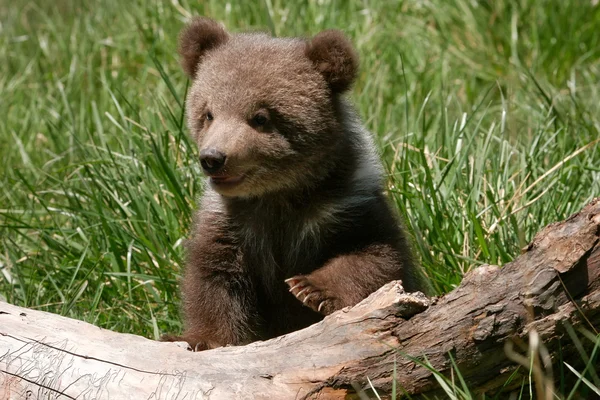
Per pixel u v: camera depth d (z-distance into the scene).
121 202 12.69
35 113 16.70
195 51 10.89
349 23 18.66
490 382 8.00
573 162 12.83
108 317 11.09
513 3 18.95
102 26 19.44
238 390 7.76
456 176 12.07
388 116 15.80
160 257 11.95
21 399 7.76
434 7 19.22
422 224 11.77
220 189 9.77
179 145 13.55
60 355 7.91
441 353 7.82
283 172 9.88
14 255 12.26
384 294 7.98
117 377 7.80
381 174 10.56
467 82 17.98
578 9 18.75
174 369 7.87
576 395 8.23
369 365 7.87
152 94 15.34
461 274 10.94
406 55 18.19
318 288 9.42
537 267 7.64
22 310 8.34
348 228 9.94
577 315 7.68
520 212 11.64
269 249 10.23
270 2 18.62
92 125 15.80
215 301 10.12
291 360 7.93
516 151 12.88
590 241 7.50
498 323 7.71
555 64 18.19
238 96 9.86
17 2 20.80
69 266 12.04
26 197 14.13
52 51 18.91
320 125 9.96
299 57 10.20
